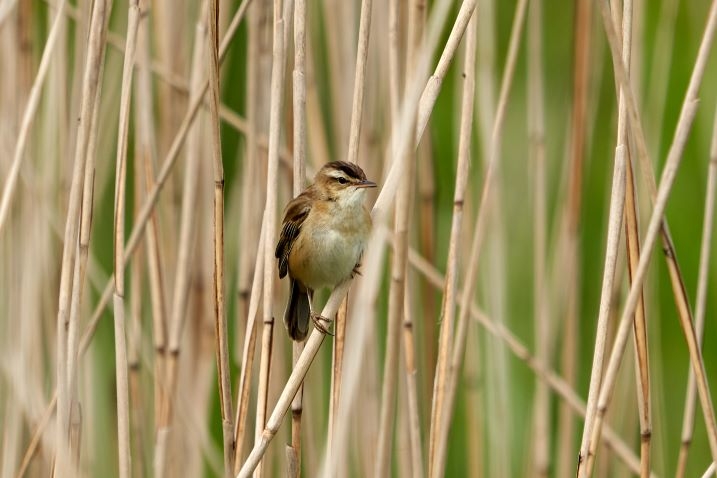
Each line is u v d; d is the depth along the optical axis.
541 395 9.59
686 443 7.38
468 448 9.68
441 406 7.32
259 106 9.07
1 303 9.24
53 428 7.95
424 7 5.71
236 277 10.49
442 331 7.34
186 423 9.29
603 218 11.38
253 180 8.70
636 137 5.95
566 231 9.44
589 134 9.88
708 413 6.44
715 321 12.58
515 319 11.96
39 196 9.22
